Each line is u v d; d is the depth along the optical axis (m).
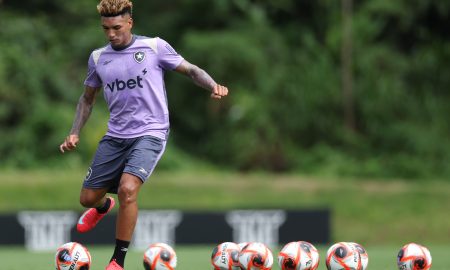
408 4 102.38
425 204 73.38
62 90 93.62
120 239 25.53
